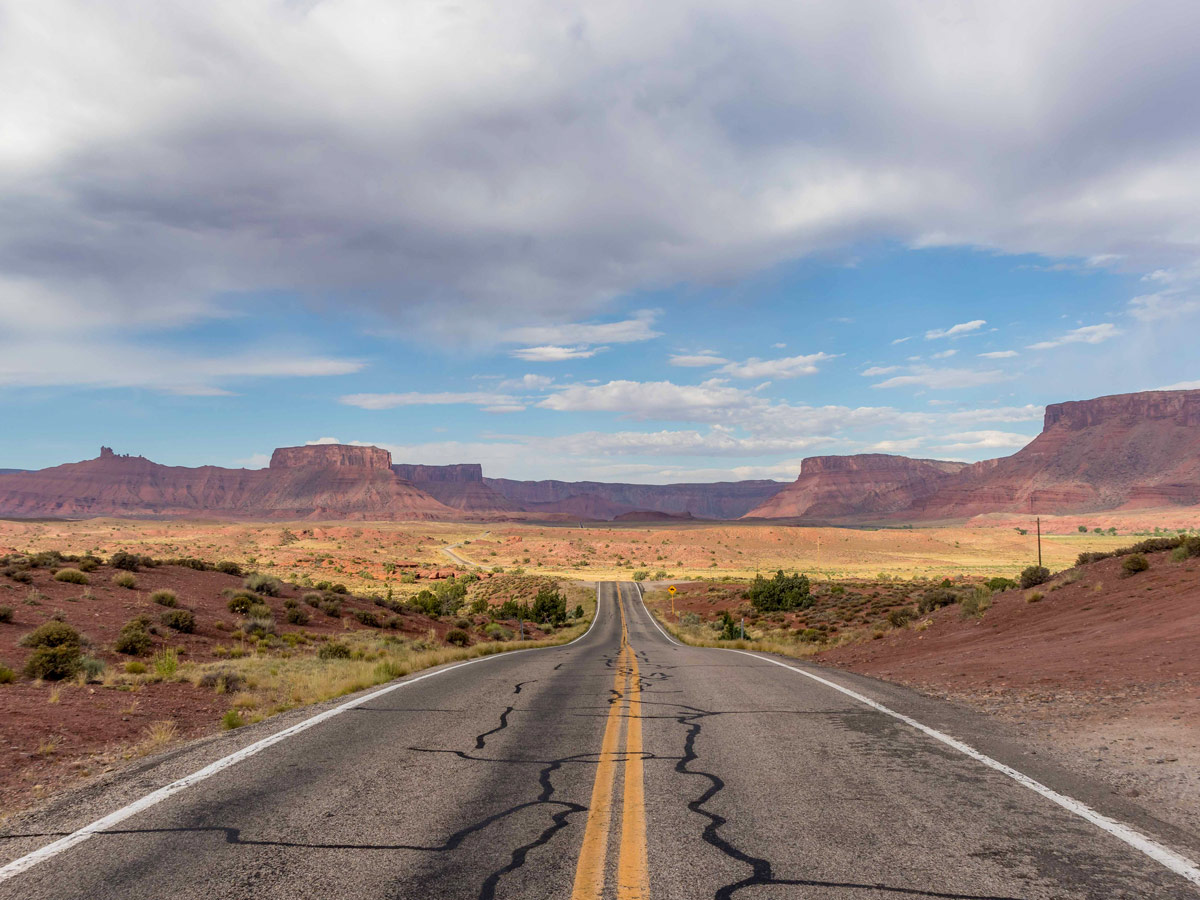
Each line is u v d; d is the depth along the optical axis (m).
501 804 5.11
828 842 4.29
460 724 8.23
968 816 4.74
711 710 9.10
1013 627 19.92
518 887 3.69
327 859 4.10
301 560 126.25
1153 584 18.83
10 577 24.62
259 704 11.27
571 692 10.98
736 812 4.86
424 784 5.66
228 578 36.00
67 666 12.74
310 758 6.55
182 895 3.63
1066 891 3.59
